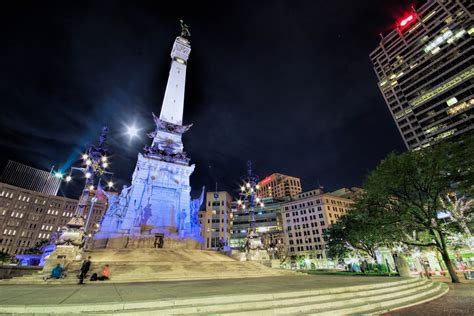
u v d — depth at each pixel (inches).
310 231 3590.1
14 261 2672.2
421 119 3011.8
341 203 3796.8
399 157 904.3
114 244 1261.1
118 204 1423.5
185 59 2199.8
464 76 2711.6
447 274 1170.6
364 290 437.1
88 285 541.6
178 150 1739.7
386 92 3516.2
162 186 1529.3
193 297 317.4
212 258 1115.9
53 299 314.5
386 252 1191.6
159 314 274.2
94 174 892.6
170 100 1948.8
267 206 4018.2
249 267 954.7
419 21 3316.9
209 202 3639.3
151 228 1376.7
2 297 334.3
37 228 3816.4
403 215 884.0
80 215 828.6
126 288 460.4
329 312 322.7
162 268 792.3
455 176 788.0
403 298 435.5
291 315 301.9
